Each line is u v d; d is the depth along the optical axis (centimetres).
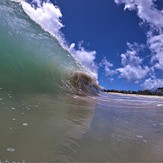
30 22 887
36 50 776
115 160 223
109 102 747
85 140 271
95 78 1155
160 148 272
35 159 203
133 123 402
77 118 382
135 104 791
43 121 329
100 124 361
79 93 812
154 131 355
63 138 268
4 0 806
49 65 779
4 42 640
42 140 252
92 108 524
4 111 346
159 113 572
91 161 215
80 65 1160
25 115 346
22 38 751
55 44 988
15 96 459
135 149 260
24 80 578
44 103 471
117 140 286
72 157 218
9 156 201
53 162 202
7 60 590
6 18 753
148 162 227
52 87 670
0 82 498
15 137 249
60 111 419
